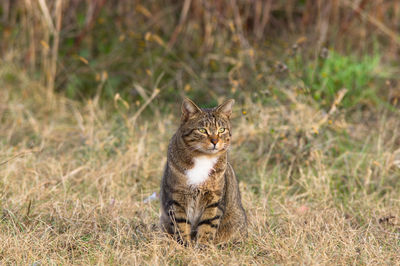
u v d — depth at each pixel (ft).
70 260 26.32
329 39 55.31
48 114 50.83
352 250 26.94
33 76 54.95
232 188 30.09
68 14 58.23
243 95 46.19
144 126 45.01
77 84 55.01
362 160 39.65
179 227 28.30
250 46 51.90
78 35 57.16
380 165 38.68
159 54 57.41
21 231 29.55
